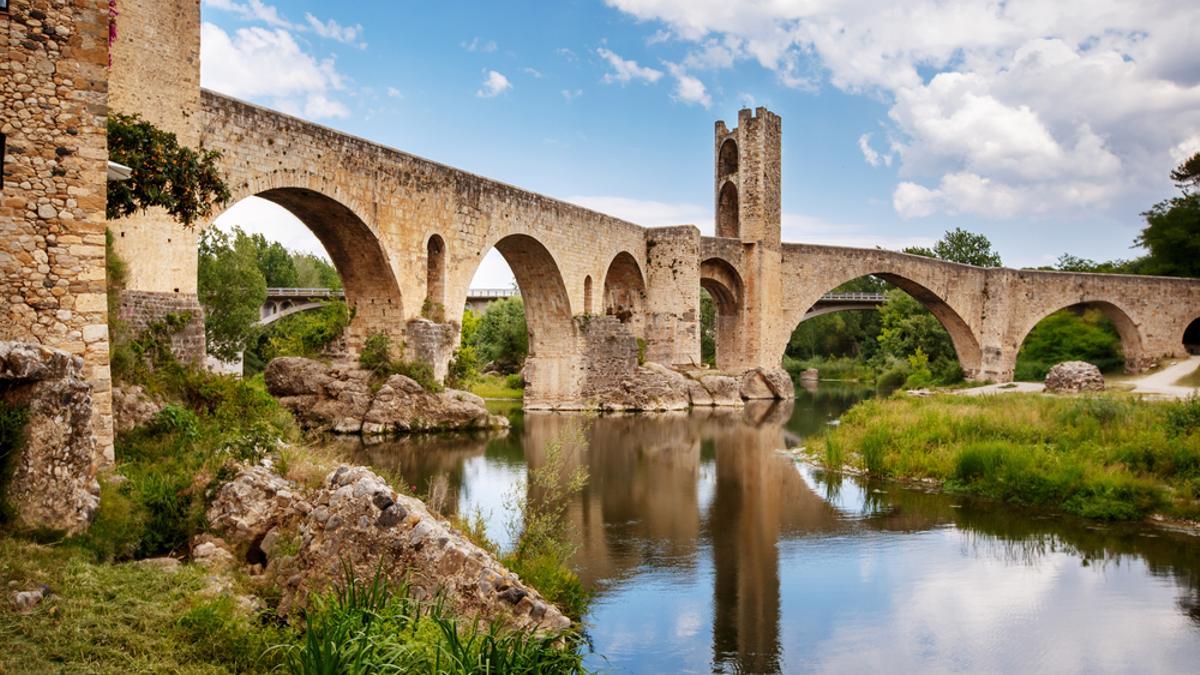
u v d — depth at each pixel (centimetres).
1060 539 1873
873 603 1465
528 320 4894
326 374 3369
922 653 1261
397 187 3300
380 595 949
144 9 2048
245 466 1313
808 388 7881
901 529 1958
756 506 2184
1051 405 3038
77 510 1052
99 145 1182
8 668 735
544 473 1717
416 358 3384
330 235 3244
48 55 1145
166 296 1992
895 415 3120
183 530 1176
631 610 1416
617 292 5775
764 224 6047
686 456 3020
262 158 2627
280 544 1125
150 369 1794
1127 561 1712
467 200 3759
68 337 1164
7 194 1117
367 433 3231
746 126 6050
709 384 5331
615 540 1838
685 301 5553
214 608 903
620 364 5012
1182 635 1333
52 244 1149
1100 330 7550
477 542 1391
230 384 1869
